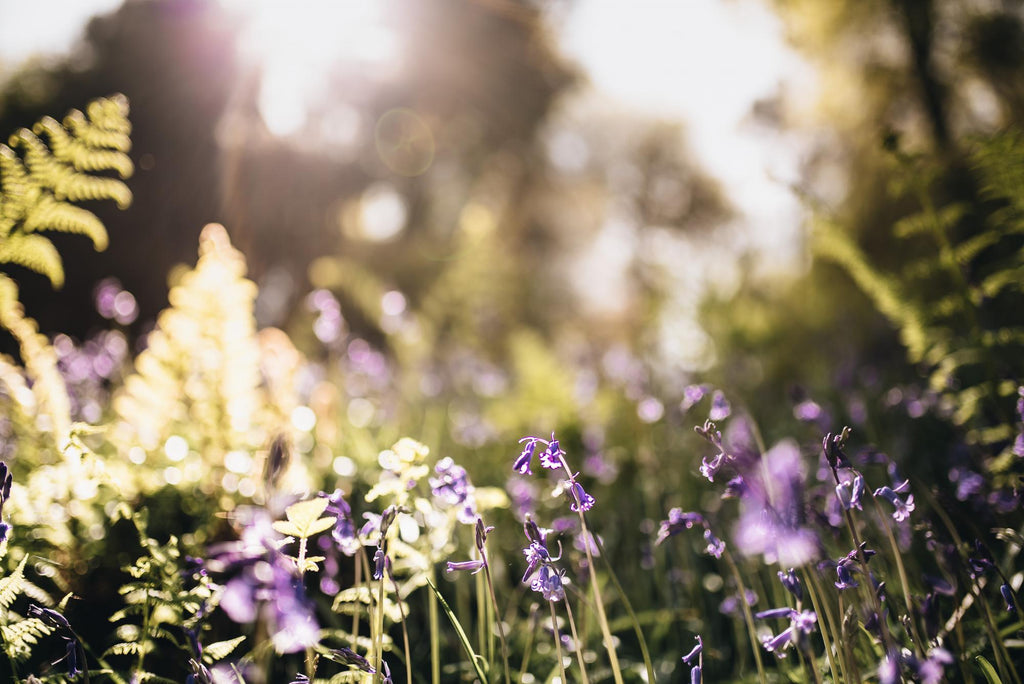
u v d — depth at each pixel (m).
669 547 2.97
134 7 13.80
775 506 1.67
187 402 3.09
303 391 4.05
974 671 1.94
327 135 17.73
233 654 2.26
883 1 8.98
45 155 2.55
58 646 2.28
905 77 9.42
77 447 1.91
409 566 2.08
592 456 3.53
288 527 1.64
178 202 12.20
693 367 6.32
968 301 3.10
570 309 18.94
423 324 8.83
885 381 5.36
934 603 1.57
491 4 20.58
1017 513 2.41
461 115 22.25
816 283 8.77
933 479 3.36
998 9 8.70
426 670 2.44
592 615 2.48
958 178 6.11
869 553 1.61
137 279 11.52
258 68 13.61
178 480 2.81
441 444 4.67
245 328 3.05
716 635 2.73
